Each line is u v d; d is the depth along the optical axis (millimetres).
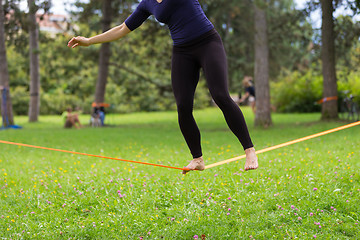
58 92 32156
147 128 16891
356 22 13930
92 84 32469
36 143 11570
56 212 4469
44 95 31688
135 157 8188
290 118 19688
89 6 18781
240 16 20094
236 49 21125
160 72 23391
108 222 4070
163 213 4375
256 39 15422
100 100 19766
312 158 6586
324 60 15320
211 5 16734
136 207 4465
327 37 14781
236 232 3717
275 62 25922
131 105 32094
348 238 3564
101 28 20172
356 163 5887
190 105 3729
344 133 10680
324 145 8336
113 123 21594
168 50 20766
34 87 23641
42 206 4695
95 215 4367
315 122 15422
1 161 8141
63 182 5723
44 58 27734
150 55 21906
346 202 4195
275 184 4930
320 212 4090
